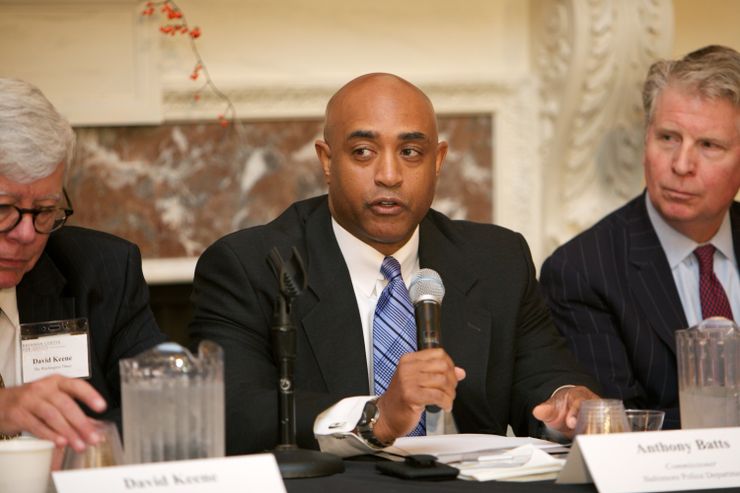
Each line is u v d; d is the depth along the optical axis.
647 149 10.54
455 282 8.88
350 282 8.51
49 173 7.31
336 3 14.77
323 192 14.90
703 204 10.23
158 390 5.44
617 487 5.74
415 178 8.21
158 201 14.50
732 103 10.11
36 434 5.80
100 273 8.61
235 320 8.42
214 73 14.49
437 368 6.68
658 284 10.40
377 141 8.14
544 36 14.91
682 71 10.25
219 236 14.66
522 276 9.20
